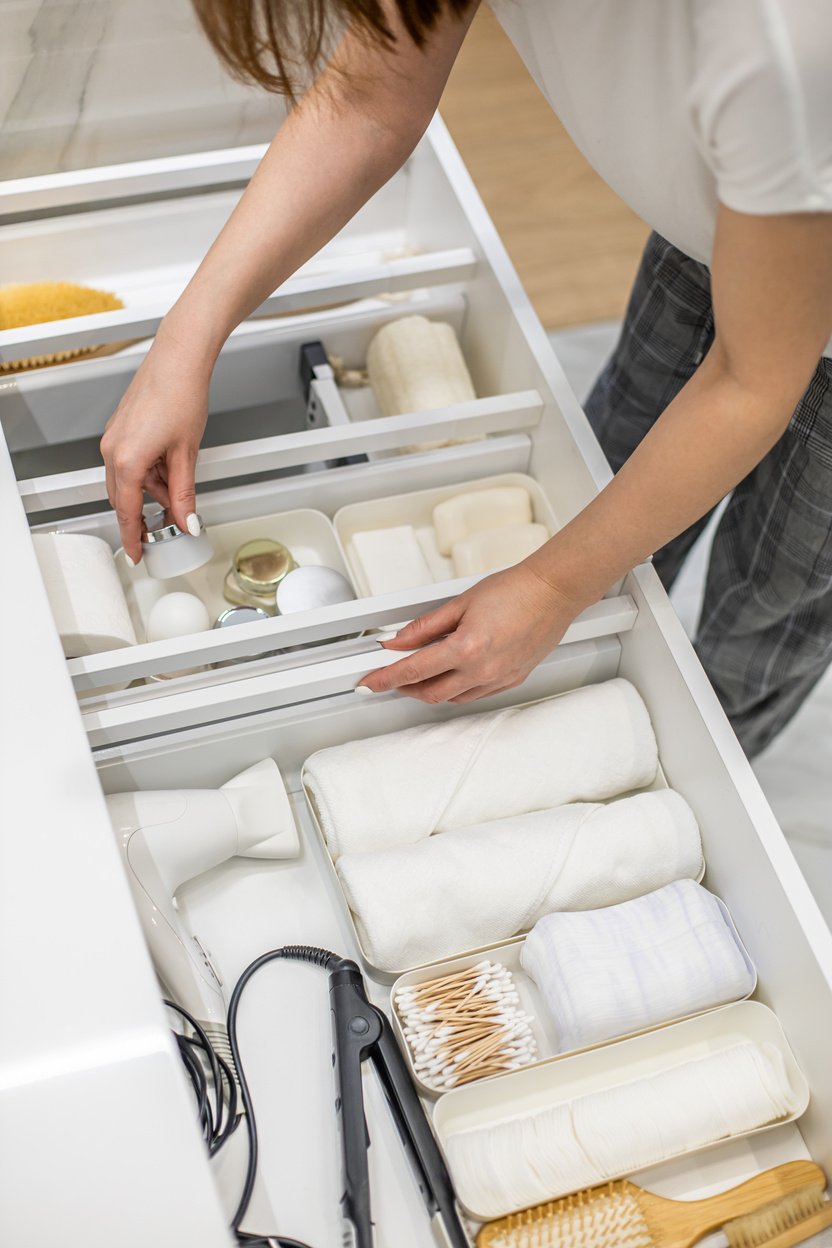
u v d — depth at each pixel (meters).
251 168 1.15
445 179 1.15
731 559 1.23
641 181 0.73
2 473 0.83
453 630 0.85
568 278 2.17
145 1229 0.57
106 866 0.67
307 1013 0.82
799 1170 0.77
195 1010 0.79
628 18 0.63
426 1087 0.77
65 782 0.70
